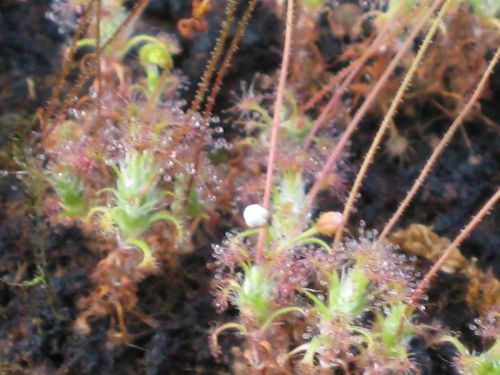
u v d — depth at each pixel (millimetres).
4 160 105
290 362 85
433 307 97
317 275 86
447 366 93
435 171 108
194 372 93
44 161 101
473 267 99
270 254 82
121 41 103
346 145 107
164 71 93
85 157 92
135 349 94
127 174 87
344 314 79
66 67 99
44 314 94
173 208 94
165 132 92
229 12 87
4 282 97
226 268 96
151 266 89
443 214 106
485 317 92
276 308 84
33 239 98
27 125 108
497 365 81
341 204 103
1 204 102
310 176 98
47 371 92
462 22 107
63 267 97
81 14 108
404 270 89
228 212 101
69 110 99
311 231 83
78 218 96
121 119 94
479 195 107
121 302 94
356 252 80
